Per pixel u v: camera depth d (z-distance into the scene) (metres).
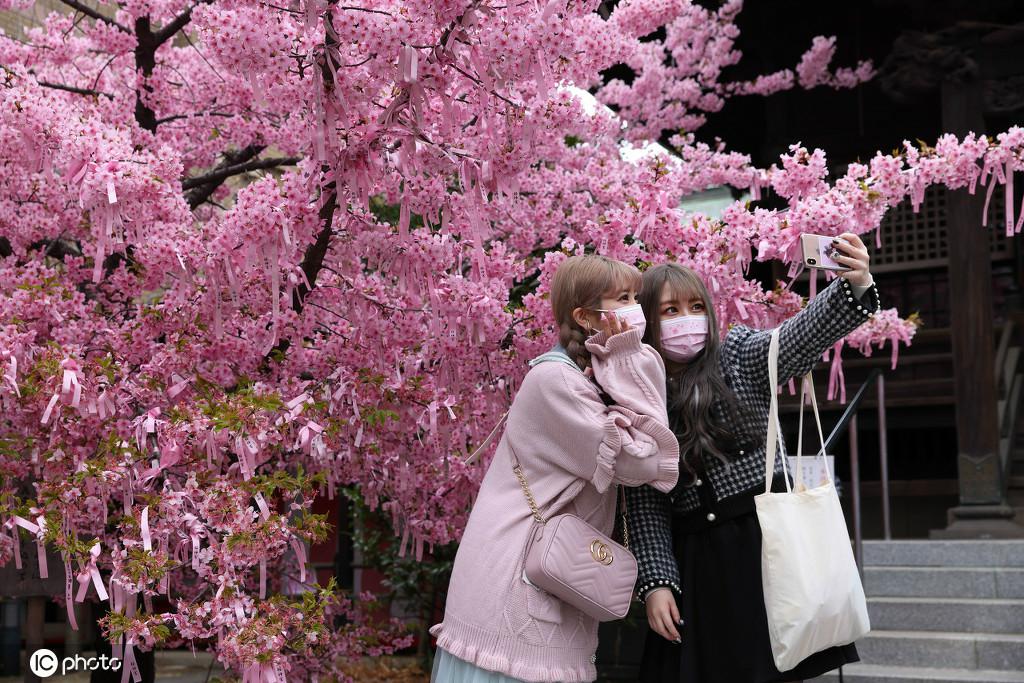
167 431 3.06
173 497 2.97
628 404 2.16
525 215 4.23
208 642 3.46
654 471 2.12
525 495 2.23
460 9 2.56
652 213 3.28
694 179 5.42
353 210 3.39
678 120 7.34
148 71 4.70
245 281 3.48
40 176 3.87
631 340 2.20
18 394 3.03
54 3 6.95
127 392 3.45
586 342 2.25
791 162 3.28
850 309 2.28
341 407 3.69
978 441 6.86
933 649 4.50
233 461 3.64
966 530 6.71
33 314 3.37
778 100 9.45
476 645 2.13
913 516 9.16
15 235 4.01
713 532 2.38
